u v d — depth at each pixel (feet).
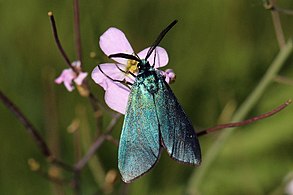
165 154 0.65
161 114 0.44
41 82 0.65
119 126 0.64
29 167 0.64
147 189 0.64
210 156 0.60
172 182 0.65
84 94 0.51
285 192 0.64
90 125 0.64
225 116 0.61
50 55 0.66
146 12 0.66
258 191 0.66
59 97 0.64
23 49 0.66
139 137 0.44
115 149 0.64
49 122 0.60
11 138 0.64
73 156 0.64
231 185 0.66
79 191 0.54
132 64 0.48
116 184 0.63
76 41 0.52
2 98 0.50
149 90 0.44
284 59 0.59
